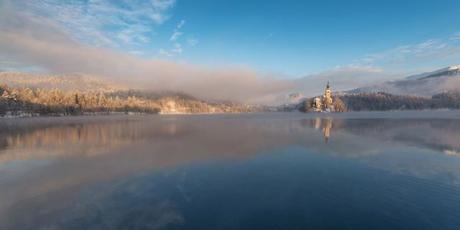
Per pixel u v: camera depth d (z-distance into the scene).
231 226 18.02
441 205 20.94
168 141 56.03
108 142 55.66
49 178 29.02
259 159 37.06
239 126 96.69
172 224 18.27
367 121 112.19
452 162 34.50
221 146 48.22
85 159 38.47
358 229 17.55
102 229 17.69
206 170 31.61
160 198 22.89
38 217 19.52
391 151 42.09
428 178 27.67
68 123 111.38
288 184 26.34
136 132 75.62
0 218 19.48
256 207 20.94
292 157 38.19
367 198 22.48
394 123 99.50
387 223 18.25
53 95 184.12
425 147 45.44
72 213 20.11
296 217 19.23
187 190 24.80
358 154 39.94
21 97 163.38
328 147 46.22
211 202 21.97
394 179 27.48
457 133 65.50
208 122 125.12
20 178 29.23
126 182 27.28
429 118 128.75
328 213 19.80
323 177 28.52
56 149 47.41
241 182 27.08
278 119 144.88
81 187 25.88
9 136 66.50
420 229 17.45
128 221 18.75
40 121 123.44
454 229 17.42
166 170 31.66
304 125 97.00
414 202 21.59
